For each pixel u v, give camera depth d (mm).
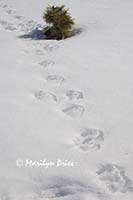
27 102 4000
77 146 3158
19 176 2719
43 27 7086
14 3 9289
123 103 3873
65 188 2594
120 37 5949
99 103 3918
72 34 6566
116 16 7180
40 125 3498
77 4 8391
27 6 8836
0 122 3545
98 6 8055
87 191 2562
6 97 4121
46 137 3285
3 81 4590
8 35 6766
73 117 3666
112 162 2906
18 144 3156
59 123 3541
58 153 3035
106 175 2746
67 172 2775
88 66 4941
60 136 3311
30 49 5891
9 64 5211
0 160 2910
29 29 7105
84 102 3967
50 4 8664
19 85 4461
